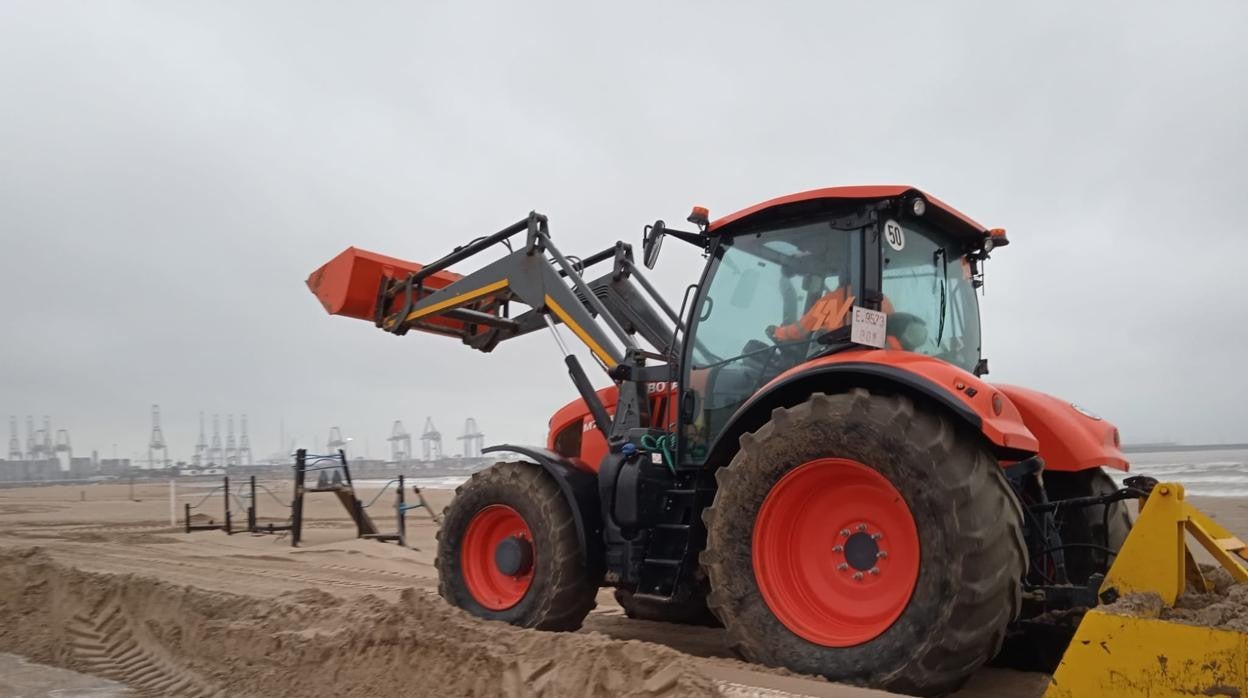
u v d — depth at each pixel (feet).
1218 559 10.37
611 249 20.02
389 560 30.12
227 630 14.92
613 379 16.89
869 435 11.65
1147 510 10.46
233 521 52.24
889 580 11.87
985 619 10.72
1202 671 8.27
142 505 80.79
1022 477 13.75
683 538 14.90
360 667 12.81
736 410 14.92
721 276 15.69
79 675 14.92
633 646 11.02
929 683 10.84
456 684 11.76
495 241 19.43
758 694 10.30
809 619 12.25
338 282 21.56
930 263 15.03
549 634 12.19
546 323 20.72
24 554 20.66
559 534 15.99
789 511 12.67
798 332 14.34
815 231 14.49
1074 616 12.37
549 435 19.85
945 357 14.92
